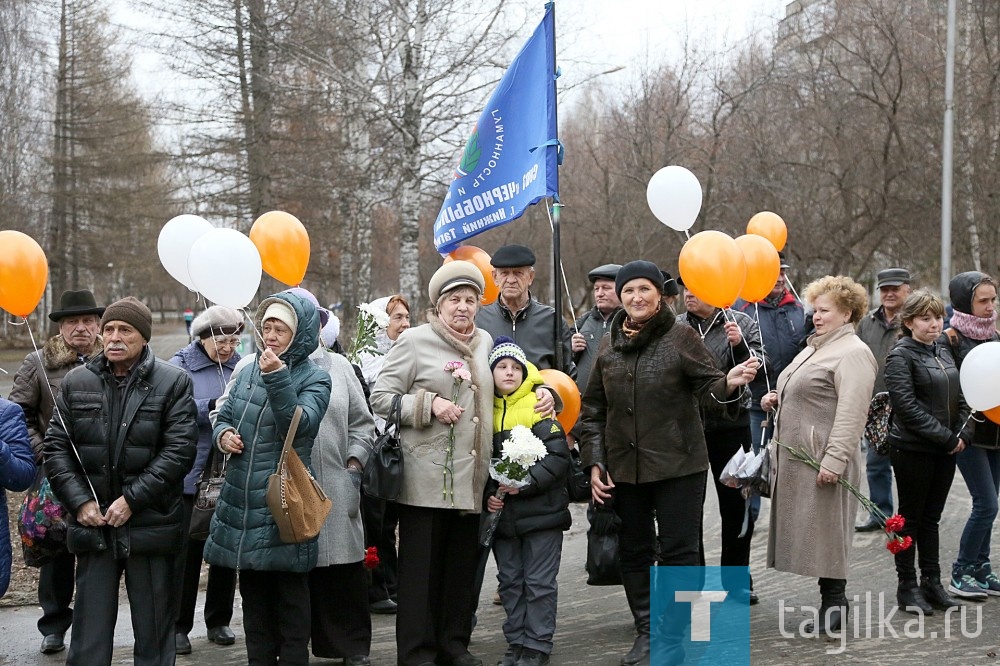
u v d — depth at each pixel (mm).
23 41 29328
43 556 5102
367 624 5250
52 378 5668
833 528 5395
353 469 5070
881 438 5938
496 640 5734
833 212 20281
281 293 4707
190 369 5793
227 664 5328
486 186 6320
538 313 6125
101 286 44500
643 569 5168
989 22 19422
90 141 33219
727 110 21516
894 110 18688
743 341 5496
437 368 5027
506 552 5164
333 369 5148
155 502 4613
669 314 5121
